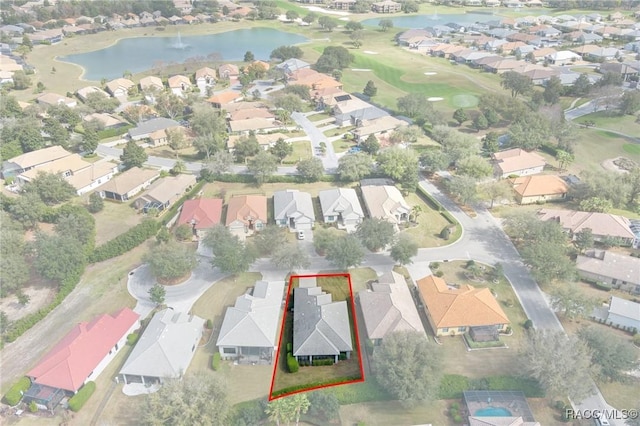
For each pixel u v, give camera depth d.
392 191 140.75
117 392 85.44
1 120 183.50
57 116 196.00
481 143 176.88
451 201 146.88
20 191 152.12
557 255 109.56
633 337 95.19
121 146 185.75
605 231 125.00
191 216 130.75
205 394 76.44
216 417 75.25
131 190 149.00
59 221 122.12
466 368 89.44
